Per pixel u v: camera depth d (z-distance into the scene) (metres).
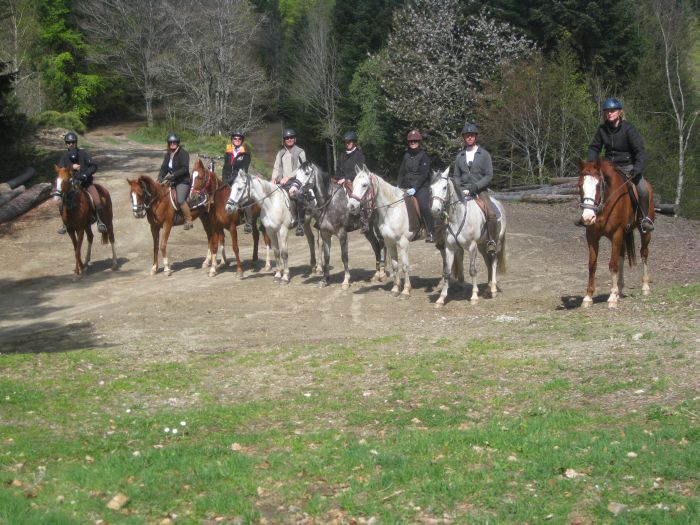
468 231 12.59
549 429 6.51
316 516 5.25
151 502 5.61
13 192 25.19
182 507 5.53
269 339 11.24
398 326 11.71
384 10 51.59
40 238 21.75
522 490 5.34
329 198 14.57
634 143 11.38
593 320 10.55
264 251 19.88
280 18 82.12
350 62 53.16
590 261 11.67
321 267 16.64
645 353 8.52
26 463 6.41
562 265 16.55
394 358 9.42
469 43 38.03
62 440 7.01
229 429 7.29
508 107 33.44
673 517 4.74
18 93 46.41
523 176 34.00
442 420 6.99
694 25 36.75
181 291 15.23
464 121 37.69
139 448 6.80
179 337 11.55
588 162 11.14
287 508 5.43
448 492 5.36
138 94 67.00
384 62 41.50
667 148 32.84
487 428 6.61
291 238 21.58
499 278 15.37
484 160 12.91
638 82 36.06
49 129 41.59
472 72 38.78
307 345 10.48
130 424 7.46
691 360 8.01
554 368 8.41
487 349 9.49
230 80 51.72
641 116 33.19
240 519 5.26
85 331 12.23
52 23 60.03
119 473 6.09
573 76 34.12
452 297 13.71
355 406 7.74
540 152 34.72
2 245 20.92
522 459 5.87
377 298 13.92
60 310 14.11
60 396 8.42
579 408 7.06
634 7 39.41
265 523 5.22
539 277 15.30
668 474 5.36
